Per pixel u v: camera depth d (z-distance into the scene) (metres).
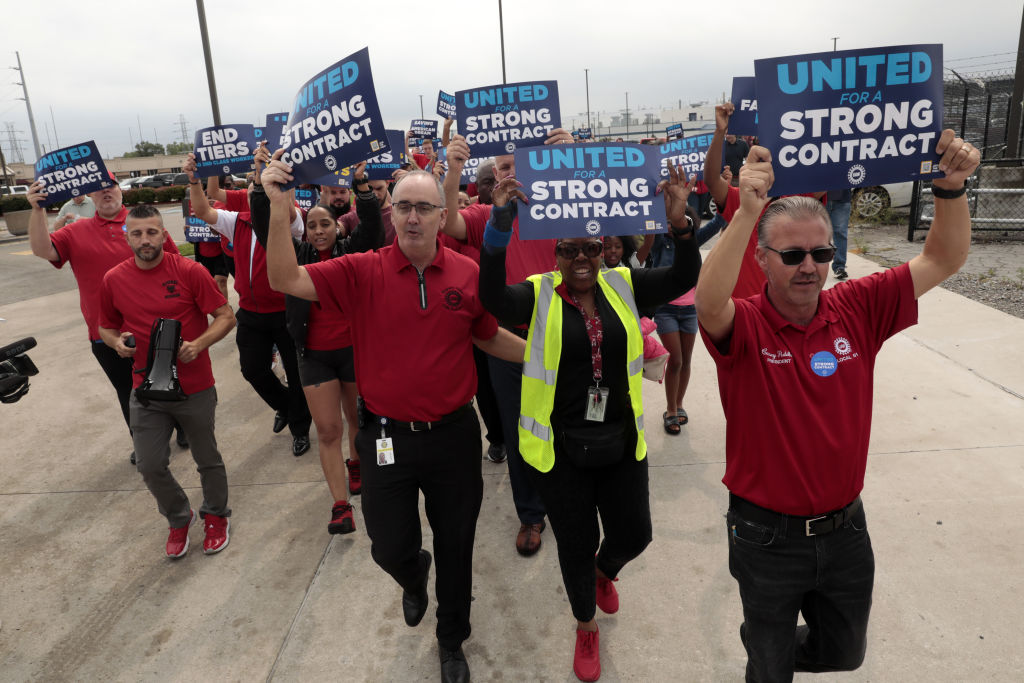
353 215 4.35
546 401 2.35
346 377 3.60
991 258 8.46
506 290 2.31
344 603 3.06
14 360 2.67
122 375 4.29
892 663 2.49
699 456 4.18
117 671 2.72
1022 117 11.58
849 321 1.83
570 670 2.59
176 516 3.45
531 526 3.35
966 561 3.01
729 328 1.81
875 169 1.84
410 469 2.47
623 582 3.05
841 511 1.82
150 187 40.16
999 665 2.46
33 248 4.06
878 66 1.80
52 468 4.61
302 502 3.98
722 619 2.80
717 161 3.33
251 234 4.24
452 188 3.42
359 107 2.32
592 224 2.31
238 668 2.70
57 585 3.31
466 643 2.76
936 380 4.91
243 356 4.47
